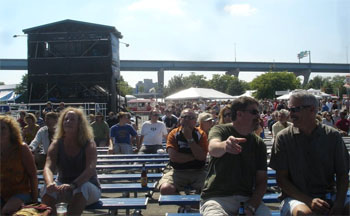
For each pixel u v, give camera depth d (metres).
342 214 3.58
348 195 5.02
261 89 83.50
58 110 16.64
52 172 4.56
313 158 3.72
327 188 3.80
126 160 8.39
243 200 3.77
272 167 3.92
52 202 4.47
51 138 7.85
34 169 4.50
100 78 21.34
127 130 10.22
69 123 4.59
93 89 22.28
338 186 3.69
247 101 3.78
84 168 4.70
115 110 22.02
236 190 3.79
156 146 10.05
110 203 4.83
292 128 3.86
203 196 3.92
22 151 4.40
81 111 4.75
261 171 3.82
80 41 21.27
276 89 82.50
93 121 13.02
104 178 6.82
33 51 21.53
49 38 21.22
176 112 23.62
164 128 10.17
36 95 22.06
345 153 3.73
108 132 12.12
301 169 3.75
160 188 5.56
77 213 4.40
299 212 3.51
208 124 6.47
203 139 5.55
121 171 9.55
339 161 3.70
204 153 5.48
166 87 104.81
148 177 6.87
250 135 3.86
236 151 3.31
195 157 5.48
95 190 4.63
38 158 7.89
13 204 4.19
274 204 6.57
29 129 9.69
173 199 4.95
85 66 21.36
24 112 13.51
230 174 3.79
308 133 3.78
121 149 10.18
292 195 3.73
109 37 21.25
